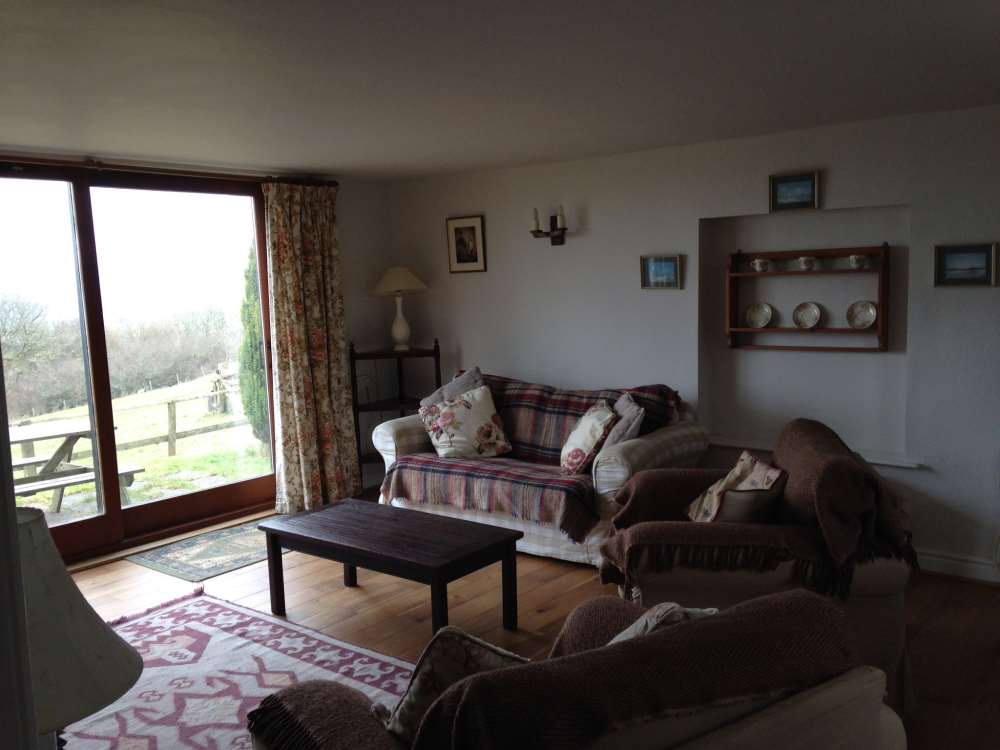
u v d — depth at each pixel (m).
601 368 5.24
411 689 1.69
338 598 3.98
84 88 2.90
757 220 4.64
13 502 0.52
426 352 5.75
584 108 3.53
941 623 3.48
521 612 3.73
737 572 2.71
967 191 3.82
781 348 4.63
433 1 2.06
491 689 1.21
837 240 4.38
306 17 2.16
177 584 4.21
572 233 5.23
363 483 6.04
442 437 4.96
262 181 5.26
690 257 4.74
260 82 2.87
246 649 3.43
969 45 2.63
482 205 5.64
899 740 1.57
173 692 3.07
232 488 5.36
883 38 2.53
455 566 3.18
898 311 4.25
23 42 2.33
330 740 1.64
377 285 5.80
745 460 3.16
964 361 3.90
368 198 6.01
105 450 4.65
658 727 1.26
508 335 5.67
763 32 2.44
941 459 4.01
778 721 1.32
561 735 1.19
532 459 5.00
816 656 1.42
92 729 2.83
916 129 3.91
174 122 3.55
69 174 4.41
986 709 2.80
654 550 2.80
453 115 3.60
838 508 2.61
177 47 2.41
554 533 4.32
